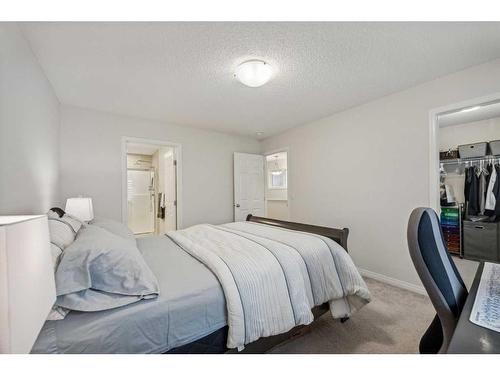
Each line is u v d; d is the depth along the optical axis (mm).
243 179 4418
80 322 922
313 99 2783
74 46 1717
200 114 3287
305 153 3791
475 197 3688
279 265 1423
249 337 1178
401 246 2578
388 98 2686
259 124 3783
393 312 1993
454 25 1544
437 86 2291
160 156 5574
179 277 1274
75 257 1027
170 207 4336
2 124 1283
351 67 2072
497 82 1956
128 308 1002
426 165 2379
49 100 2287
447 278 818
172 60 1929
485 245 3455
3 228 532
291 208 4059
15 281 559
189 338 1079
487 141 3736
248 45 1741
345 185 3176
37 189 1882
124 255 1136
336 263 1709
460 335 600
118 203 3211
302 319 1356
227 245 1772
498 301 771
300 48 1787
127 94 2596
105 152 3137
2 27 1285
